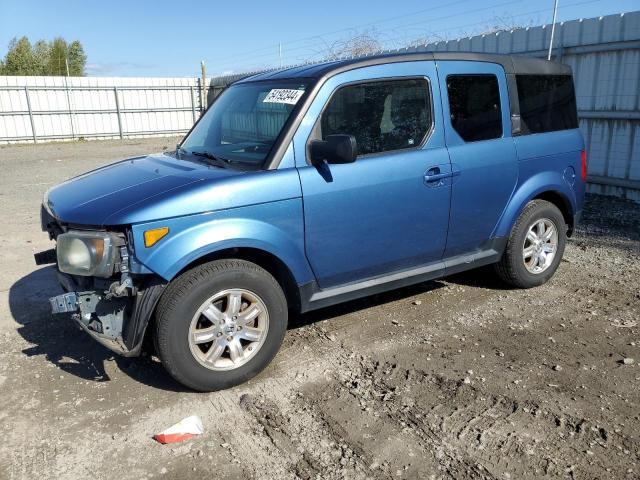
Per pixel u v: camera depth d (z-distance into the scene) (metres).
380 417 3.25
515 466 2.83
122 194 3.43
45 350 4.17
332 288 4.02
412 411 3.31
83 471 2.85
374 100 4.02
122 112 27.83
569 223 5.48
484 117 4.58
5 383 3.70
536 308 4.82
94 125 27.30
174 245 3.25
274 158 3.61
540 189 4.95
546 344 4.14
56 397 3.53
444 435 3.08
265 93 4.11
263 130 3.94
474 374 3.71
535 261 5.17
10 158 19.36
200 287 3.34
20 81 25.12
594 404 3.35
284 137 3.65
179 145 4.71
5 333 4.46
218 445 3.04
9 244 7.16
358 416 3.27
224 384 3.54
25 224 8.30
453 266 4.59
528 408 3.31
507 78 4.76
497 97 4.68
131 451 3.00
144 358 4.02
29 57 54.41
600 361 3.88
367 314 4.73
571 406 3.33
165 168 3.88
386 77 4.07
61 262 3.31
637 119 8.69
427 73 4.27
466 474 2.78
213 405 3.42
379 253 4.10
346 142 3.44
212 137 4.41
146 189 3.43
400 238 4.16
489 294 5.14
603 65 9.07
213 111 4.67
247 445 3.03
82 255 3.21
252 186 3.47
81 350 4.16
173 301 3.30
